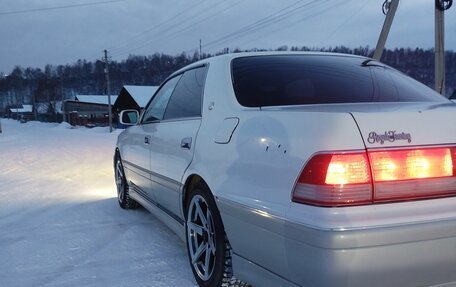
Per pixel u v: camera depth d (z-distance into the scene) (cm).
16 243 445
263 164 242
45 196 701
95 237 460
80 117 7350
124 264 383
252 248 251
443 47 1320
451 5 1307
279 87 310
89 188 782
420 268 206
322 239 199
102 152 1611
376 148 210
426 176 212
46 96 9231
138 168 479
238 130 276
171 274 360
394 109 239
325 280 201
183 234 364
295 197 216
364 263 198
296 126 229
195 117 344
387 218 203
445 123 224
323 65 344
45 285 342
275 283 237
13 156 1484
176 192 361
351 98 302
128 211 573
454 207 213
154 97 483
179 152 352
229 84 318
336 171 206
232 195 264
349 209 203
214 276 299
